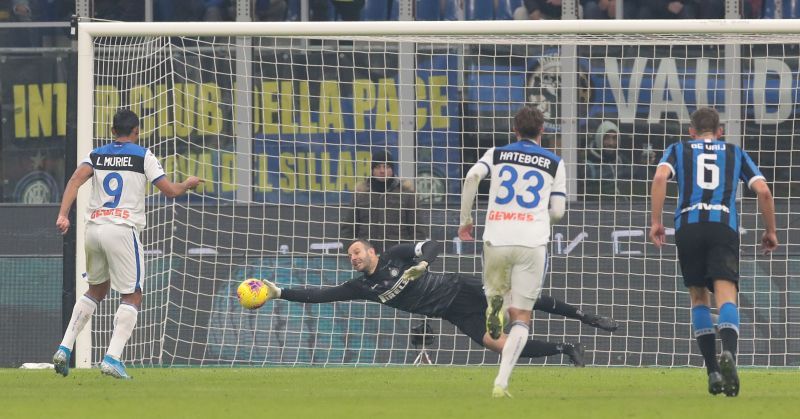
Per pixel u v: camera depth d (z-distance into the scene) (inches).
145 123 1918.1
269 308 1800.0
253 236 1851.6
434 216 1830.7
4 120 1927.9
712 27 1603.1
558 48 1894.7
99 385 1186.6
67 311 1619.1
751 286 1785.2
